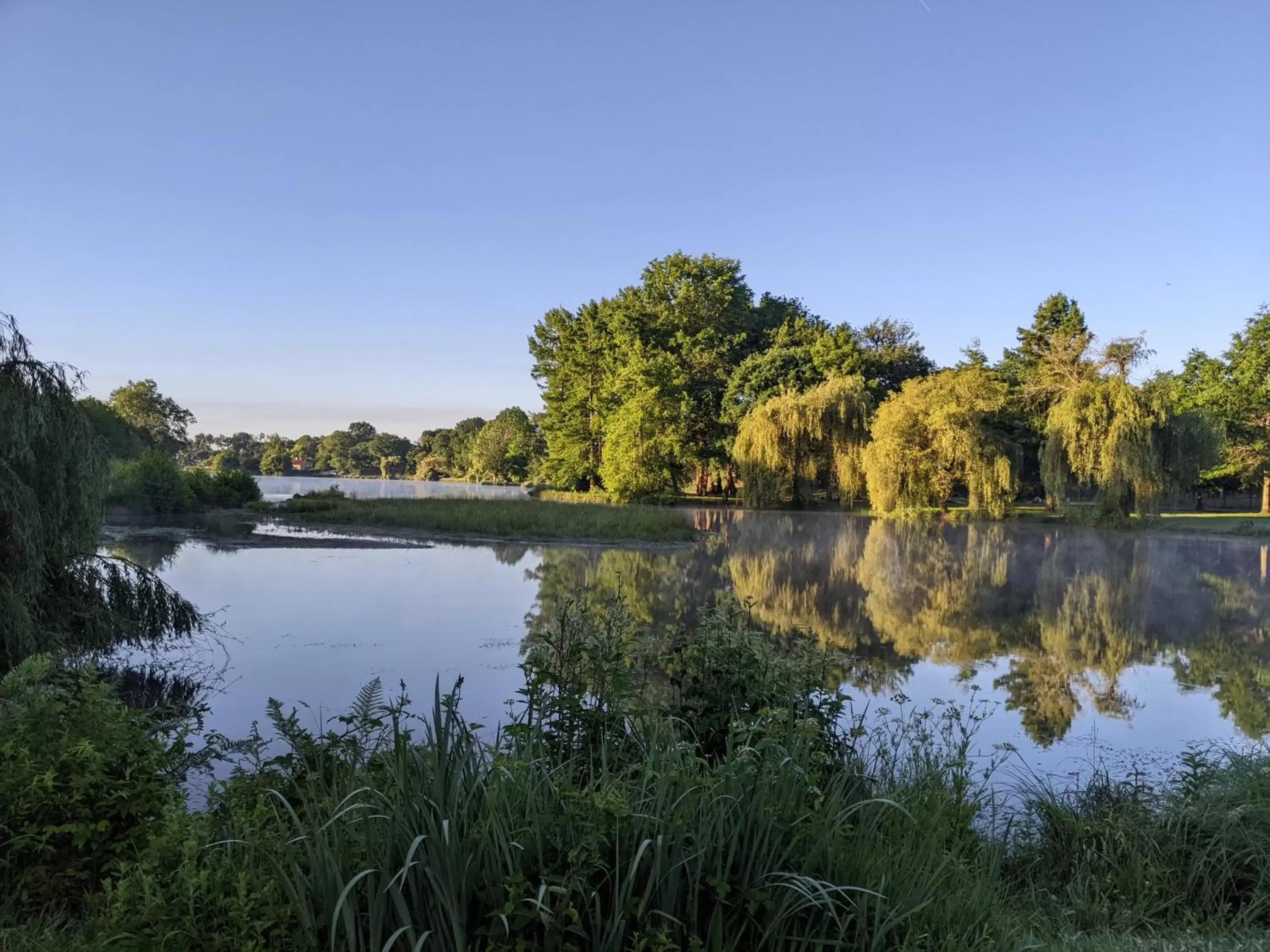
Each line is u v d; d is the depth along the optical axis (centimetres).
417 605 1407
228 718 758
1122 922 378
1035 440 4856
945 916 307
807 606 1552
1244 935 362
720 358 5922
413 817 271
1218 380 4769
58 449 887
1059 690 949
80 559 955
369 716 395
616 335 6003
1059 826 479
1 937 283
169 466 3662
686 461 5312
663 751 353
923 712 787
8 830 324
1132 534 3222
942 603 1598
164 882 270
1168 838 452
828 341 5256
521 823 278
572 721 392
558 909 251
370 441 14912
